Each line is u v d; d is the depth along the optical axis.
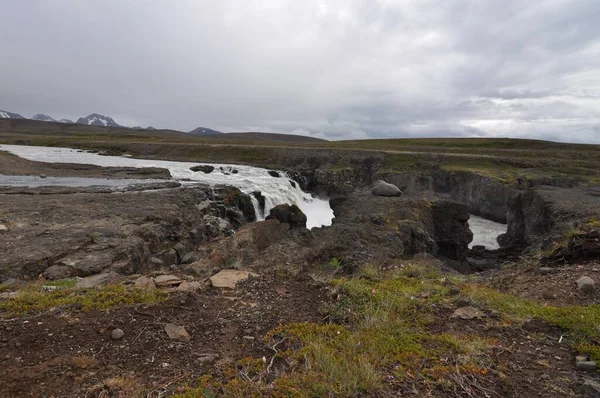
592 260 7.31
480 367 3.76
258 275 6.96
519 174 36.34
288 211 26.33
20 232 12.67
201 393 3.36
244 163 55.09
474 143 75.50
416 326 4.77
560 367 3.80
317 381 3.49
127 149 68.50
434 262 12.38
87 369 3.76
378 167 46.94
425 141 86.75
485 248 25.75
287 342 4.37
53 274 9.27
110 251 11.13
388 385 3.50
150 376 3.71
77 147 74.25
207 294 5.94
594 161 44.91
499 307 5.39
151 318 4.88
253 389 3.41
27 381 3.50
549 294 6.04
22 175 33.34
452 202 23.36
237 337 4.55
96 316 4.87
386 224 17.97
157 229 15.09
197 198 24.20
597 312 4.93
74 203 18.45
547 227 22.86
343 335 4.45
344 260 9.52
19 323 4.59
